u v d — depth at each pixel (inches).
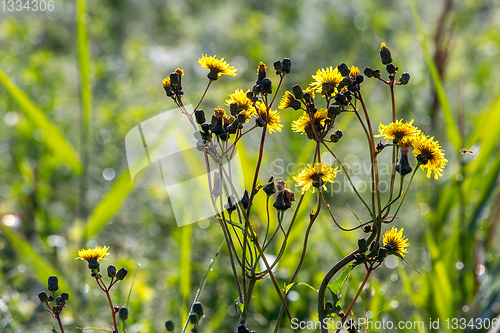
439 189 131.3
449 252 112.5
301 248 121.4
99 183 181.3
